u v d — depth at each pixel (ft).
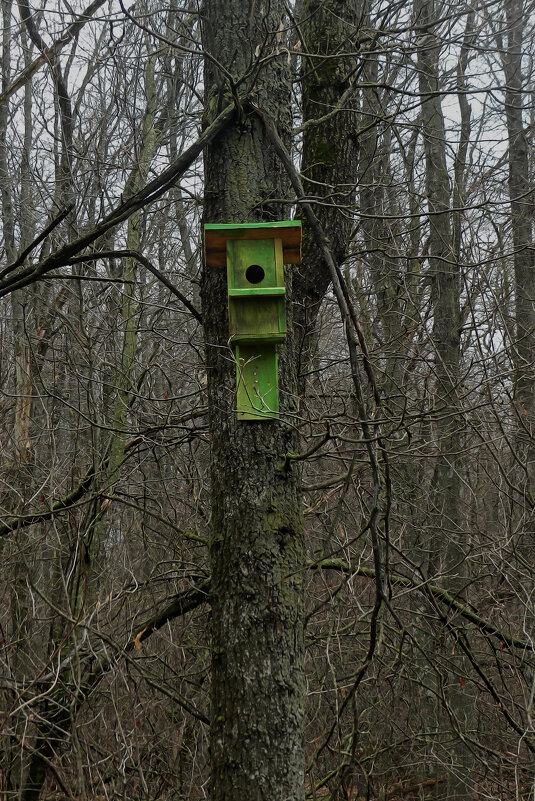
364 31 17.30
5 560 17.28
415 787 21.35
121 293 20.20
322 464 23.73
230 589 10.71
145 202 10.80
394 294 28.17
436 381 19.11
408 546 23.85
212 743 10.45
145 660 18.33
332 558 17.17
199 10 13.02
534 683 15.72
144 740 16.81
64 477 20.58
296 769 10.16
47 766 14.88
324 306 23.66
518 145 27.71
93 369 19.13
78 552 16.52
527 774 18.72
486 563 18.70
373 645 10.91
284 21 13.20
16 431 21.66
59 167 24.66
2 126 27.09
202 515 18.81
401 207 29.04
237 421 11.25
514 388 19.52
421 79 25.98
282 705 10.25
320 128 15.89
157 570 20.47
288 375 11.90
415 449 16.35
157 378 26.91
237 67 12.32
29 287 24.30
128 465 21.30
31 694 14.88
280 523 10.93
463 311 26.78
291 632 10.59
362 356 10.54
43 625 18.37
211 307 11.93
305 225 15.31
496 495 22.90
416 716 21.72
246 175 11.92
